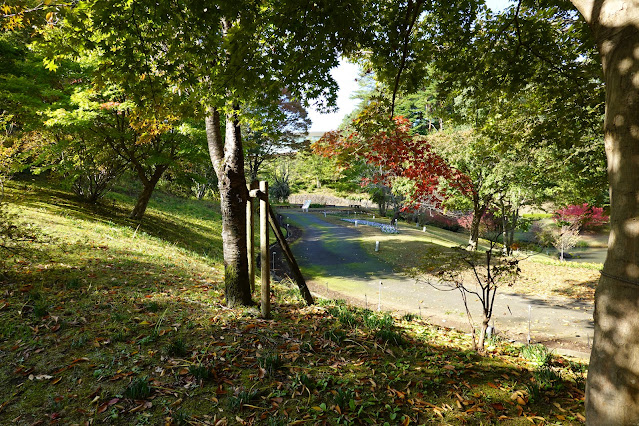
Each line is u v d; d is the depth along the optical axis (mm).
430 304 11211
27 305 4598
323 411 3127
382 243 22812
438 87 7105
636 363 1853
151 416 2898
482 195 18750
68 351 3752
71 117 12656
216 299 6484
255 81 4512
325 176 64938
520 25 6219
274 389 3434
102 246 9148
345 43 4574
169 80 4750
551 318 9805
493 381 4062
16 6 6496
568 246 23344
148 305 5375
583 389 3975
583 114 7301
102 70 4305
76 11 3918
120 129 15062
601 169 11125
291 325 5352
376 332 5301
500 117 8688
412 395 3545
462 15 5641
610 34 2031
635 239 1872
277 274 15633
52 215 11820
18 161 12172
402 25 4902
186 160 17672
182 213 25297
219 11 3820
